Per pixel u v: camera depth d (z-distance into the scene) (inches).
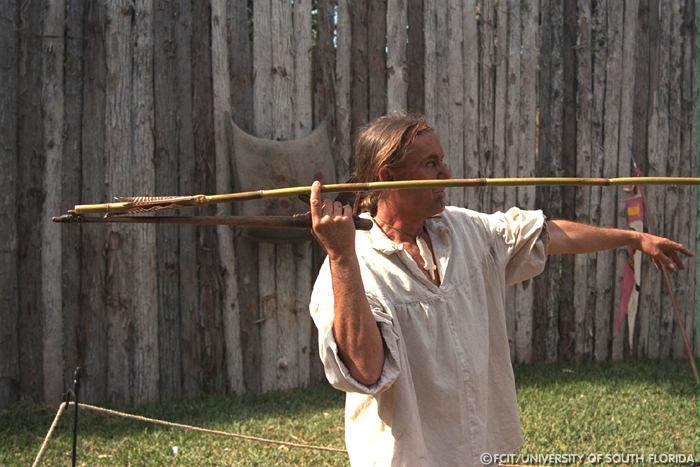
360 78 223.9
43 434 176.6
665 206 265.1
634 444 171.2
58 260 196.2
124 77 198.8
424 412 79.0
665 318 268.2
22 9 191.3
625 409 198.1
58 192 195.3
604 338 260.1
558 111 249.6
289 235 210.4
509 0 240.5
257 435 177.9
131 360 203.2
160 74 203.0
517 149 243.9
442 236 84.0
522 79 243.4
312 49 219.5
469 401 80.0
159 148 203.6
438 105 233.3
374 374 70.5
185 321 208.2
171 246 206.5
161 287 206.1
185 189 206.7
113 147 198.5
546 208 250.1
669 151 265.3
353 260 70.1
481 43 238.2
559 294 255.3
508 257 88.4
